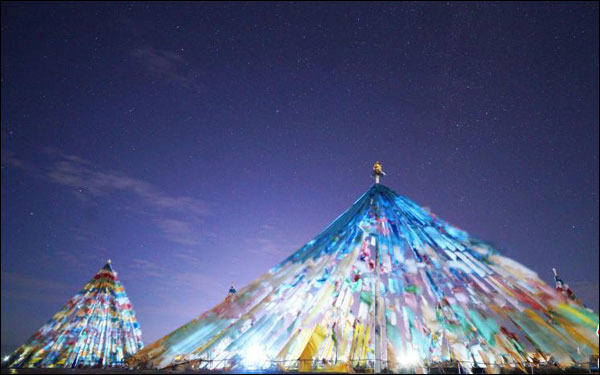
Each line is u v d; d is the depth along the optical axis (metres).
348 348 9.45
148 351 9.53
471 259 10.04
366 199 11.20
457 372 8.90
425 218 10.74
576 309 8.86
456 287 9.91
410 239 10.48
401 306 9.55
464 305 9.76
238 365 9.12
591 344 8.57
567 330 8.84
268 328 9.62
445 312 9.72
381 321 9.23
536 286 9.33
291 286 10.11
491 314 9.59
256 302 9.97
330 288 10.07
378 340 8.98
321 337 9.58
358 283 10.02
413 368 8.63
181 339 9.62
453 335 9.54
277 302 9.93
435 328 9.62
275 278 10.27
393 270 10.03
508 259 9.74
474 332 9.53
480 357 9.27
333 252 10.48
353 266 10.18
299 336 9.54
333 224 11.10
